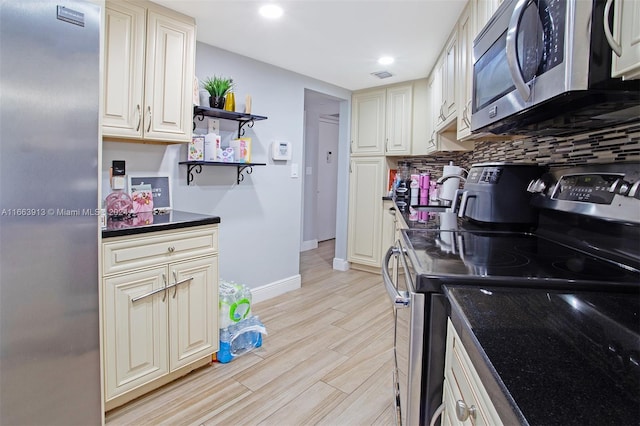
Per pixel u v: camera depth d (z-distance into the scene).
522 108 1.08
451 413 0.86
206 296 2.11
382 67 3.30
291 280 3.63
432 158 4.12
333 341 2.56
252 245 3.21
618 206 1.02
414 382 0.99
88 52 1.40
